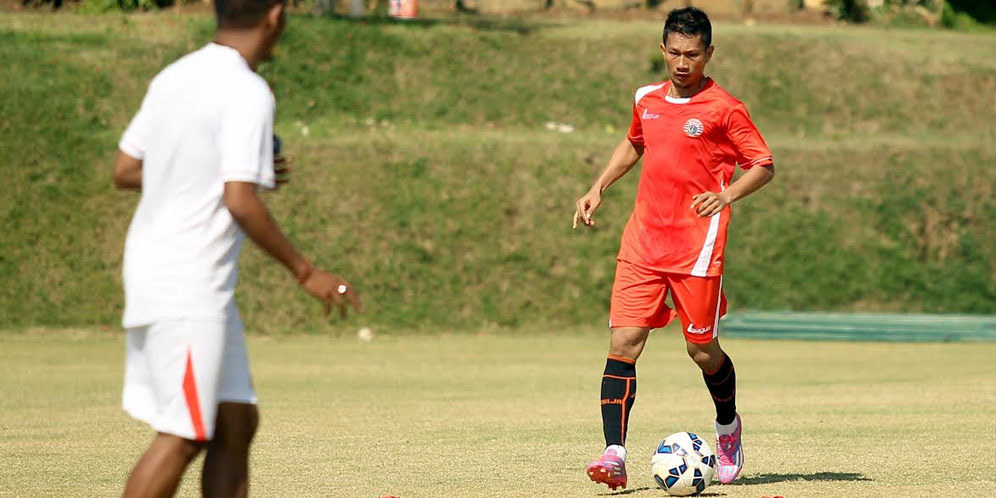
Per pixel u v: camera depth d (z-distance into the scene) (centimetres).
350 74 10050
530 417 3556
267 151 1335
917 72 10906
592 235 8344
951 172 9212
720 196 2072
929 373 5256
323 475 2333
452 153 8800
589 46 10819
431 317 7656
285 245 1330
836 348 6656
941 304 8281
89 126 8706
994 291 8412
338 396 4284
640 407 3859
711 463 2111
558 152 8938
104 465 2481
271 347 6694
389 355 6291
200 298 1318
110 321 7400
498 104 10006
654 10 12862
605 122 9944
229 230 1344
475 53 10544
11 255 7688
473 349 6669
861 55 11044
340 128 9356
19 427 3259
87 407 3853
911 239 8656
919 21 13200
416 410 3778
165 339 1309
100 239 7900
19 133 8438
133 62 9469
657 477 2109
